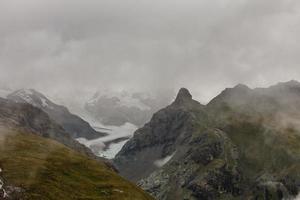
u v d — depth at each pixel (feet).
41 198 508.94
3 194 488.85
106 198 587.27
